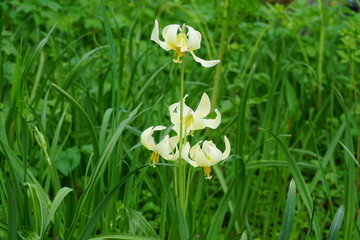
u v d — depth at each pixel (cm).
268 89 503
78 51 586
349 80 521
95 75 425
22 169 277
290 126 479
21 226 259
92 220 227
